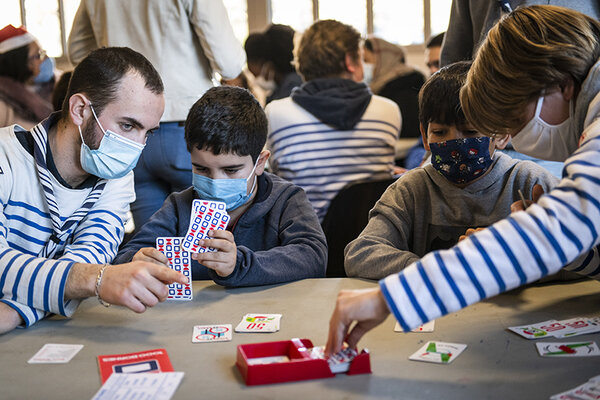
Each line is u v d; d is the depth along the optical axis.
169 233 1.82
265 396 0.95
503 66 1.09
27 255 1.37
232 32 2.86
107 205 1.61
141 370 1.05
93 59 1.51
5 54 3.29
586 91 1.04
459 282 0.92
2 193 1.46
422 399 0.93
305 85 2.81
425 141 1.75
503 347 1.11
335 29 2.83
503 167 1.66
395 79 4.59
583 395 0.90
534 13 1.11
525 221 0.92
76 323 1.32
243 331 1.23
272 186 1.88
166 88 2.74
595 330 1.16
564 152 1.18
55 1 7.61
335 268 2.32
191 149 1.71
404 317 0.94
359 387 0.97
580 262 1.24
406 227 1.77
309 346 1.11
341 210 2.30
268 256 1.60
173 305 1.42
